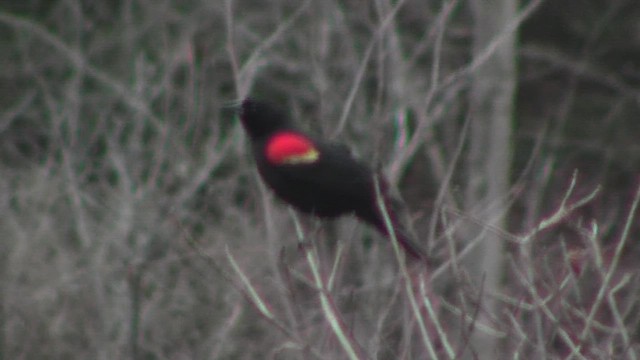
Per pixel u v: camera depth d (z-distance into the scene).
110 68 21.22
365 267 11.09
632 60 28.28
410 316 8.43
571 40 28.44
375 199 10.53
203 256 8.08
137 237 13.76
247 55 19.22
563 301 7.75
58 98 22.78
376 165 9.88
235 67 10.47
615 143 26.41
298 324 8.15
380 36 10.05
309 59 16.72
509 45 16.98
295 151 10.73
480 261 15.89
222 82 19.02
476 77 16.98
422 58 19.73
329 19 14.42
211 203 15.23
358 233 11.38
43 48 24.23
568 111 26.95
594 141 26.25
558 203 15.68
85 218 14.59
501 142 17.05
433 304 8.16
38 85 22.84
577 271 8.05
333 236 11.59
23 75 23.62
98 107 18.16
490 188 16.91
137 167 14.34
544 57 25.94
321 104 11.54
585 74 26.86
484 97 17.00
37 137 21.30
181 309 14.18
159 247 13.98
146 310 13.97
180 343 14.23
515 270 7.79
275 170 10.80
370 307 10.41
